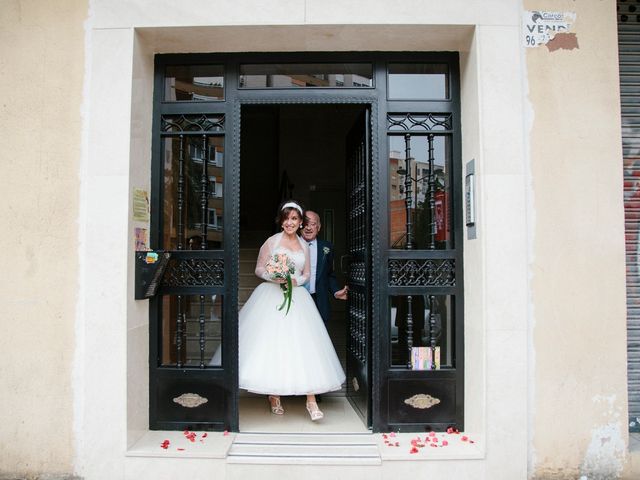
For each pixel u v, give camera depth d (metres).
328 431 3.30
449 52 3.33
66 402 2.92
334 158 8.03
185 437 3.12
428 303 3.28
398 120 3.32
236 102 3.31
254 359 3.47
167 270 3.27
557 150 2.98
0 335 2.92
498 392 2.90
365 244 3.39
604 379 2.93
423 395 3.24
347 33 3.10
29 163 2.96
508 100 2.99
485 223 2.95
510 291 2.93
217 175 3.34
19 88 2.98
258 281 6.05
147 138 3.23
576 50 3.01
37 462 2.90
